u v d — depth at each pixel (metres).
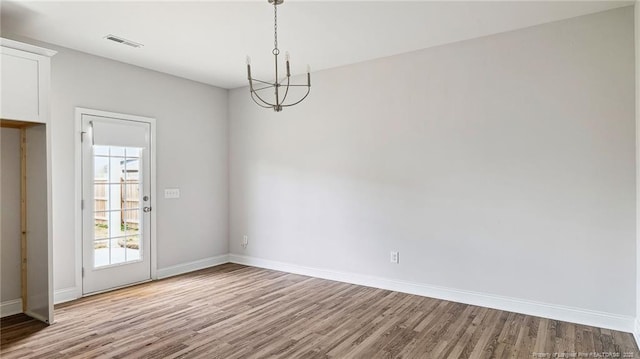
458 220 3.97
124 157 4.61
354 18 3.37
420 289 4.21
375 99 4.50
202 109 5.50
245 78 5.26
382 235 4.46
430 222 4.14
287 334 3.18
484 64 3.81
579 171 3.37
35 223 3.54
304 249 5.12
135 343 3.00
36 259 3.53
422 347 2.95
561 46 3.44
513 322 3.42
